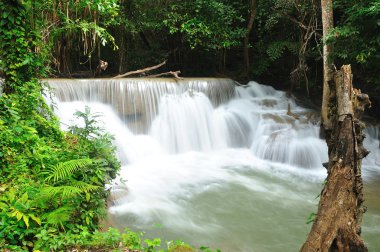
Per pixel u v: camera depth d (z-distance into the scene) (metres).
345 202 3.56
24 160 5.26
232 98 13.98
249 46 15.69
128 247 4.25
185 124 11.88
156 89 11.53
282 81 16.81
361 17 9.90
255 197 7.93
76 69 14.51
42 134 6.45
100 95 10.51
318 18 13.97
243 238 6.02
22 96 6.39
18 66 6.42
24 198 4.29
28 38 6.70
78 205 4.70
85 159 5.02
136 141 10.59
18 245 3.90
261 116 12.46
